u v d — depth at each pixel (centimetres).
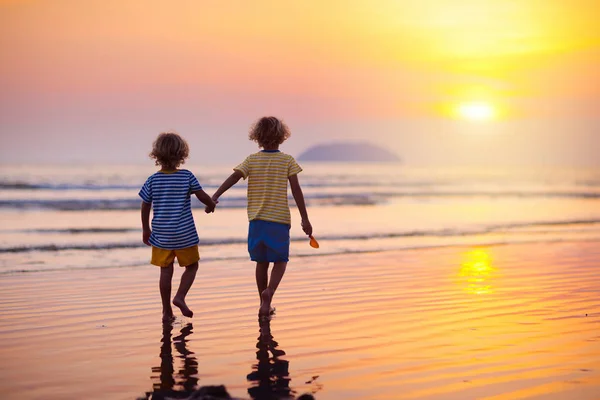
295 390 327
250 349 414
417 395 317
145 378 352
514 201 2534
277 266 539
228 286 678
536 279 714
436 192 3095
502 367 364
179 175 527
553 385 330
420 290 645
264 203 543
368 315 521
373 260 888
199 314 536
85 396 321
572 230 1362
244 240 1134
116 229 1362
